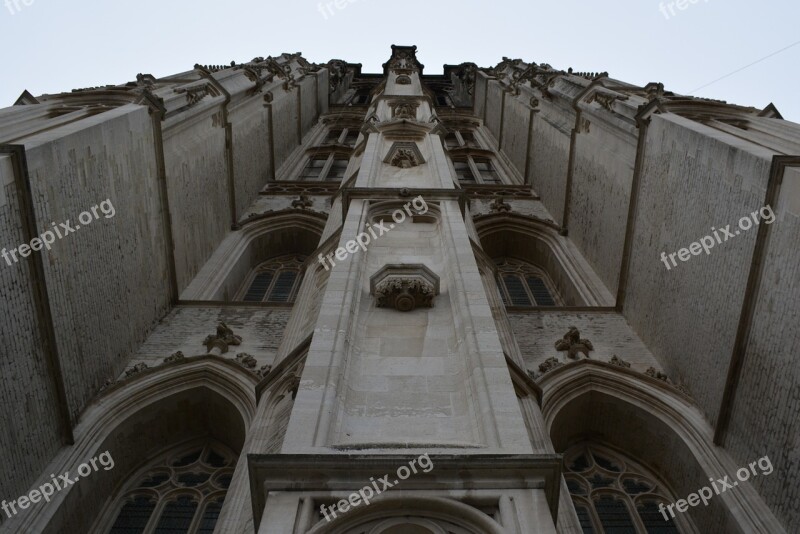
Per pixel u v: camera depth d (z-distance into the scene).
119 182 14.45
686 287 13.59
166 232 16.97
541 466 6.75
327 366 8.45
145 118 16.14
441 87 58.75
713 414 11.95
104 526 11.49
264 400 11.04
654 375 13.80
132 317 14.66
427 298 10.66
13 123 13.08
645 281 15.67
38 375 10.72
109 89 16.97
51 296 11.36
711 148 13.15
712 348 12.29
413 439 7.44
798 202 10.23
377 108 28.95
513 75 38.06
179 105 19.17
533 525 6.21
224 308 16.88
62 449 11.27
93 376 12.61
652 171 15.88
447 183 16.45
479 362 8.55
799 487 9.47
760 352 10.73
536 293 20.97
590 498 12.15
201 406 13.61
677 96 17.53
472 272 11.31
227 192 23.02
